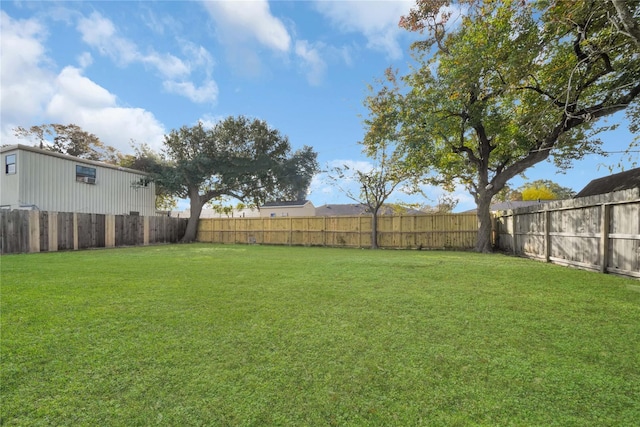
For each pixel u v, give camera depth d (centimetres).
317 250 1116
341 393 159
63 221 1092
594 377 173
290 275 499
